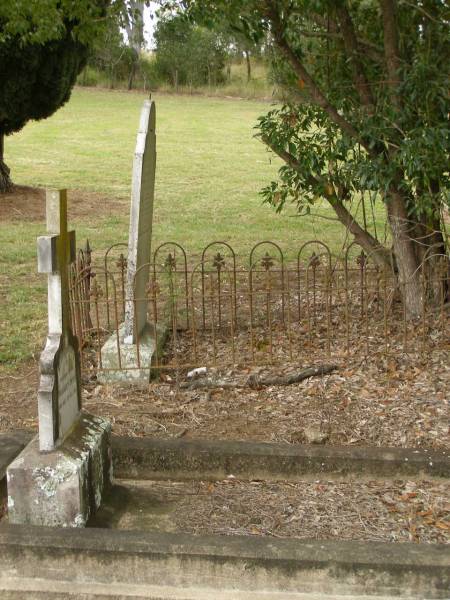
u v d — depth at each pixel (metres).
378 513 4.10
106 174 17.67
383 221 13.01
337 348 6.50
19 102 13.14
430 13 6.44
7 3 7.12
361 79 6.62
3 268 9.57
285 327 7.15
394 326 6.81
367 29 6.99
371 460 4.45
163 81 37.47
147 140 6.36
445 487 4.37
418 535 3.86
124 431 5.12
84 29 7.36
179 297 8.33
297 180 6.96
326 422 5.16
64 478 3.87
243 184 16.67
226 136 24.16
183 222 12.71
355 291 8.22
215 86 37.34
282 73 7.15
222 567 3.45
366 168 6.20
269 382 5.91
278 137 6.86
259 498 4.32
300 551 3.43
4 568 3.56
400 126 6.23
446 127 5.91
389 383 5.74
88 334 6.80
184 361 6.54
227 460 4.55
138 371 6.06
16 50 11.97
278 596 3.44
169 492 4.44
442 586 3.37
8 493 3.90
